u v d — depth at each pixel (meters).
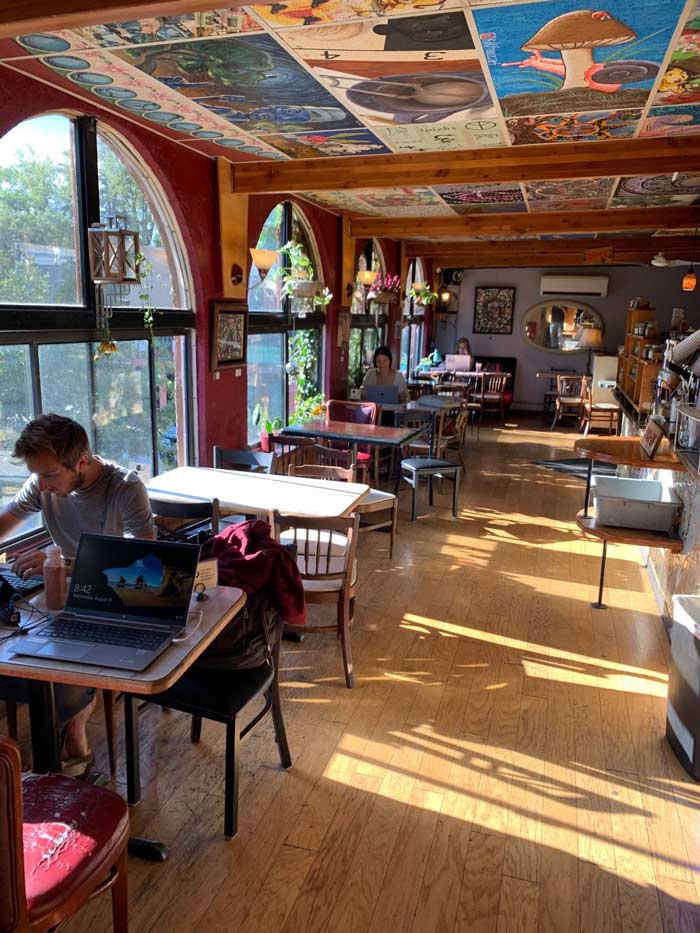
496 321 13.34
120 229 3.54
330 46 2.59
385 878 2.10
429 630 3.79
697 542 3.31
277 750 2.71
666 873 2.15
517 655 3.53
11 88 3.06
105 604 2.01
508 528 5.74
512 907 2.01
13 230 3.36
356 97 3.27
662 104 3.31
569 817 2.39
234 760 2.19
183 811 2.36
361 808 2.40
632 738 2.86
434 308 13.29
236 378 5.45
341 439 5.54
